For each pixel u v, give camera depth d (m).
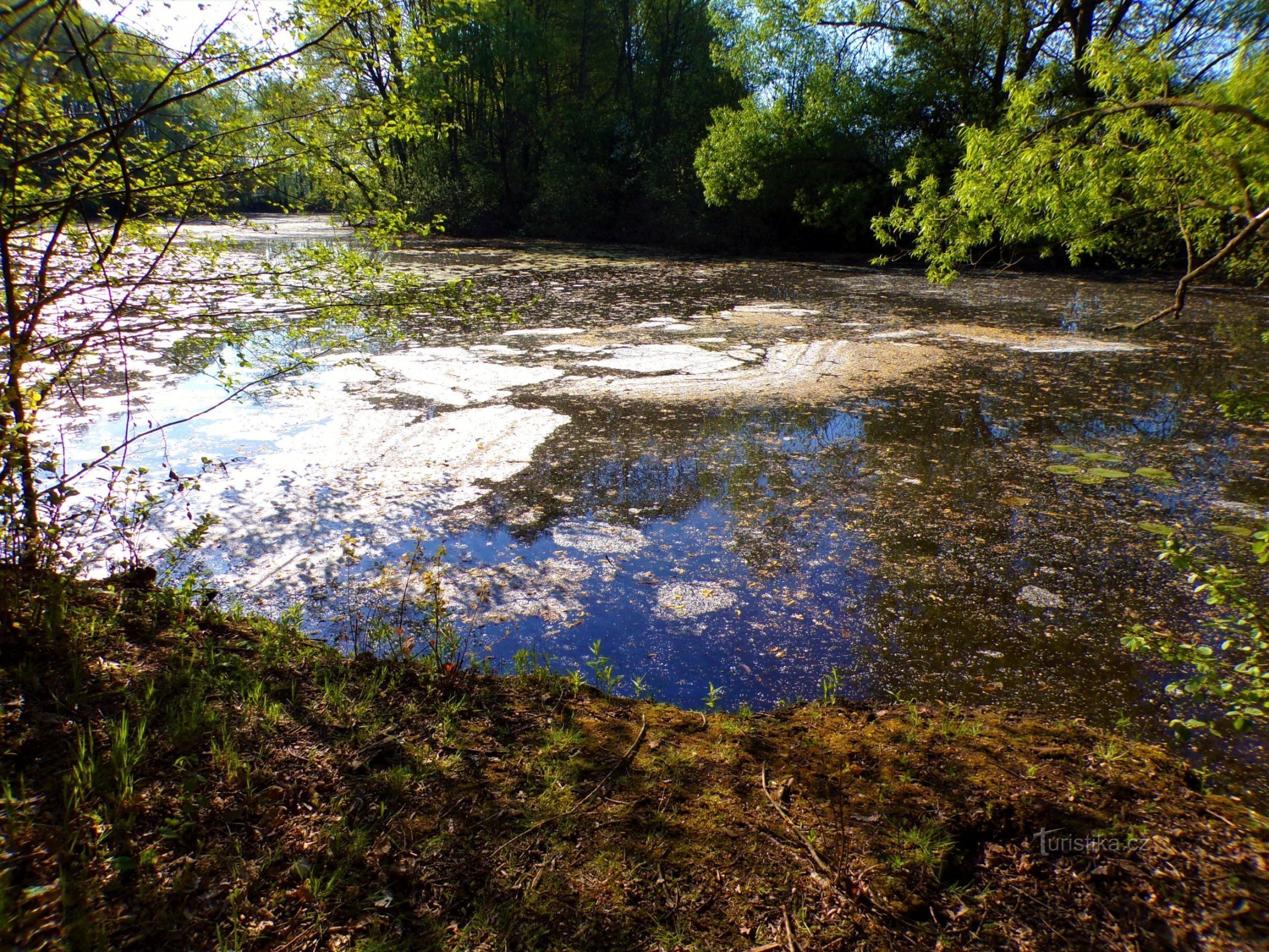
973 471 6.30
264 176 3.34
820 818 2.29
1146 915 1.98
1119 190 4.18
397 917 1.92
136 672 2.75
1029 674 3.65
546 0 29.14
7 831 2.00
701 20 29.06
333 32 3.06
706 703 3.42
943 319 12.95
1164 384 8.92
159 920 1.85
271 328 3.59
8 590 2.71
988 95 19.77
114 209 3.10
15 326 2.57
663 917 1.95
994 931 1.93
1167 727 3.26
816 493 5.85
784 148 22.02
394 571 4.50
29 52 2.45
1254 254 4.47
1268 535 2.32
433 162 29.17
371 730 2.63
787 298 15.09
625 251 24.25
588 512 5.43
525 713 2.85
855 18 20.73
